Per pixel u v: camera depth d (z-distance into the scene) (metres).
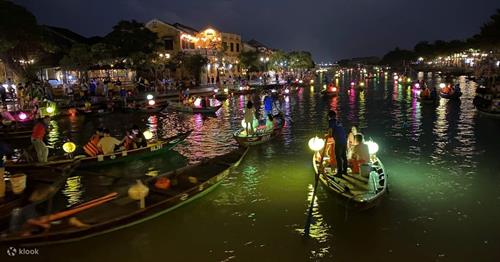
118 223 8.67
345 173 11.23
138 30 42.81
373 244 8.59
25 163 12.93
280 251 8.40
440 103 33.88
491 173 13.12
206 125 25.27
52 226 8.33
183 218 10.01
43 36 34.25
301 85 63.59
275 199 11.16
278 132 19.62
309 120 26.50
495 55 65.38
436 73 107.31
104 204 9.54
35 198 10.12
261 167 14.30
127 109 30.67
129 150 14.81
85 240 8.79
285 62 92.31
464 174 13.07
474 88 49.62
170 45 58.47
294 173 13.53
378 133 20.80
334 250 8.38
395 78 84.81
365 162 11.23
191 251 8.48
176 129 23.94
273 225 9.59
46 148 13.80
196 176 11.63
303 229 9.34
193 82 53.66
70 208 9.52
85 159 13.76
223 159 13.21
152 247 8.66
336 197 10.07
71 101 32.62
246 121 18.14
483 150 16.17
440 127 21.95
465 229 9.20
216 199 11.20
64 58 38.81
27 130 21.09
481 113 26.33
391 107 32.78
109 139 14.47
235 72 73.31
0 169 10.16
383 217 9.87
